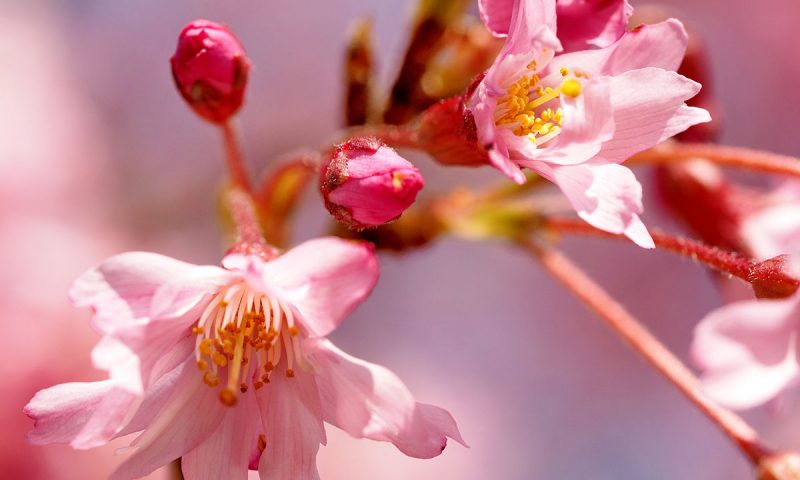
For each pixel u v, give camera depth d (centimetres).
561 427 32
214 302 18
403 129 19
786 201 21
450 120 18
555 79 18
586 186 17
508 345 33
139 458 17
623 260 33
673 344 32
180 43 19
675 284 33
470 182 29
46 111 29
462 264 33
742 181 28
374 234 20
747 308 17
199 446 18
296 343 18
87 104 31
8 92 29
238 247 18
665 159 19
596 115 17
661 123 18
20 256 26
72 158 29
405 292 32
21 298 25
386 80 21
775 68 33
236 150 20
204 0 33
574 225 20
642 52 18
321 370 18
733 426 18
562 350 33
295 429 18
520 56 18
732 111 33
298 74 33
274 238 20
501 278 33
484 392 32
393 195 17
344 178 17
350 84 20
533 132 18
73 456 24
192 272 17
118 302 17
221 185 21
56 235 27
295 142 32
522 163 18
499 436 31
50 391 17
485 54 20
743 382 17
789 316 17
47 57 31
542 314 33
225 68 19
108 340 17
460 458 31
